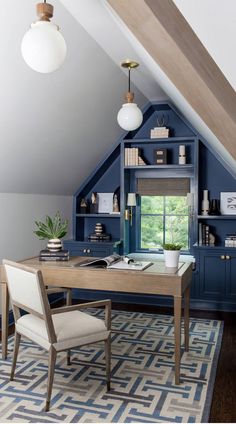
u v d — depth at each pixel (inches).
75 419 89.4
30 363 120.9
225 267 183.5
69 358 120.0
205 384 107.7
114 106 174.4
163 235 212.4
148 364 121.1
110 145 204.8
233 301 182.9
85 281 115.8
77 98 145.8
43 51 76.1
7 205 163.2
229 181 199.6
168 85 123.8
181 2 51.7
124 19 54.3
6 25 95.8
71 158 181.6
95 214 213.0
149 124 211.8
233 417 91.5
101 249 201.5
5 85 112.5
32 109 130.3
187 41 54.7
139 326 159.6
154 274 110.5
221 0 50.3
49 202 196.1
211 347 136.1
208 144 195.9
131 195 203.0
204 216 193.5
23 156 149.0
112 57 138.6
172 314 178.7
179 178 206.2
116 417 90.4
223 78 59.2
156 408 94.7
